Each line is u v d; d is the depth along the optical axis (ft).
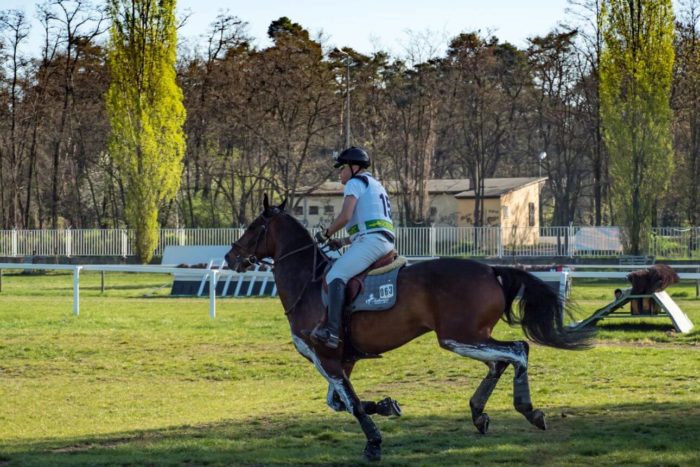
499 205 190.29
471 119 185.88
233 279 91.35
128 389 39.34
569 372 39.19
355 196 25.62
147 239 140.77
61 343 50.16
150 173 142.00
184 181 199.31
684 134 168.76
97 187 206.18
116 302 81.25
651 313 54.70
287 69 169.99
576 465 22.48
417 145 188.65
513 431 27.17
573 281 112.37
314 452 25.07
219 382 41.09
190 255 108.06
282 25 204.74
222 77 175.63
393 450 25.17
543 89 191.83
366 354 26.12
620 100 131.85
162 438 28.12
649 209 127.24
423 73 182.70
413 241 127.24
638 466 22.30
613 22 133.49
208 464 23.73
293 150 176.86
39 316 65.16
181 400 36.73
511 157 244.22
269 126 174.81
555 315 25.21
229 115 175.11
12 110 178.09
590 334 25.52
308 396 36.52
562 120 190.80
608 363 40.93
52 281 121.90
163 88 145.79
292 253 27.53
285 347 49.03
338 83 177.47
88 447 27.12
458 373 40.04
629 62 131.75
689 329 52.65
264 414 32.50
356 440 26.94
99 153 191.83
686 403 31.42
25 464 23.90
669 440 24.97
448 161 247.70
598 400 32.55
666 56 131.44
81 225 188.55
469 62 182.19
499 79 196.44
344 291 25.48
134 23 146.51
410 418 30.30
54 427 31.42
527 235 128.26
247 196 179.11
